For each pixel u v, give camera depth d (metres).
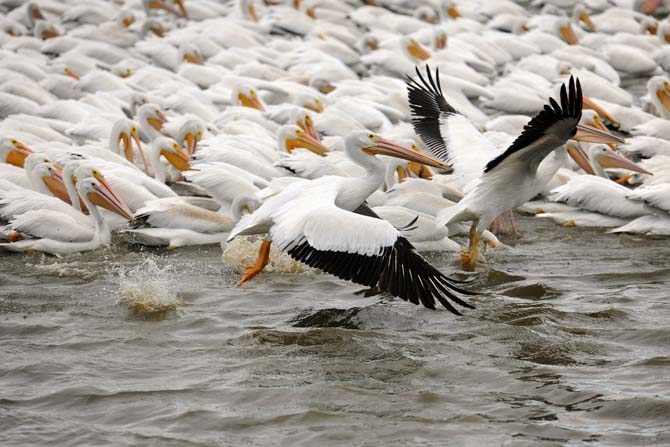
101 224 15.32
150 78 27.02
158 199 15.98
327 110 22.56
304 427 8.90
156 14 38.88
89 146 18.27
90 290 13.08
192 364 10.38
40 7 38.81
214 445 8.59
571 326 11.48
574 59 28.80
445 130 15.26
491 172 13.47
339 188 11.93
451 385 9.80
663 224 16.00
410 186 16.38
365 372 10.10
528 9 43.16
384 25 35.81
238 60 29.81
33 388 9.83
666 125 21.20
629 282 13.44
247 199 15.43
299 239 10.22
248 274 12.27
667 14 40.03
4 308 12.26
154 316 11.98
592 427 8.82
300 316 11.97
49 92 25.77
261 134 20.94
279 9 37.72
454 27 34.94
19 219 14.82
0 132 19.52
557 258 14.84
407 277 9.91
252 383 9.84
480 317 11.84
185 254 15.08
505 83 26.00
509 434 8.70
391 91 25.28
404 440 8.62
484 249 15.41
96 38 33.62
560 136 11.81
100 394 9.62
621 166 18.38
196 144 20.03
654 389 9.54
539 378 9.91
